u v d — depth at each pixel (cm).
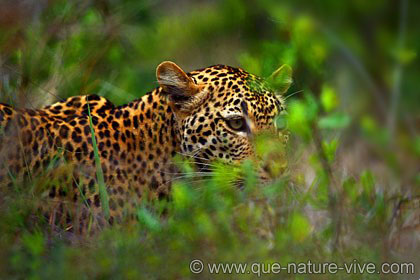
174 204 1280
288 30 1648
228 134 1334
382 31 1516
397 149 1510
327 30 1514
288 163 1345
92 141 1288
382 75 1571
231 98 1335
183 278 1162
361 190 1440
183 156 1348
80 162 1319
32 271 1116
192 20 2150
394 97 1575
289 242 1217
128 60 1977
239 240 1229
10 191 1248
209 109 1338
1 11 1530
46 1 1675
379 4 1488
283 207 1270
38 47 1617
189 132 1338
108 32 1812
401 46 1520
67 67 1677
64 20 1723
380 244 1248
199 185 1332
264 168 1312
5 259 1123
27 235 1173
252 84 1362
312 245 1218
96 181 1312
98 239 1214
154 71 1947
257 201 1276
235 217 1255
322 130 1562
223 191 1296
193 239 1206
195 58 2075
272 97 1379
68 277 1102
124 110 1388
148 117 1373
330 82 1590
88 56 1725
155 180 1347
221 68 1396
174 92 1345
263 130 1341
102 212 1299
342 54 1555
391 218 1301
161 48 2066
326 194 1289
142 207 1291
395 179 1432
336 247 1216
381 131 1443
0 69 1515
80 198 1298
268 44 1716
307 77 1585
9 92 1497
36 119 1325
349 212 1279
